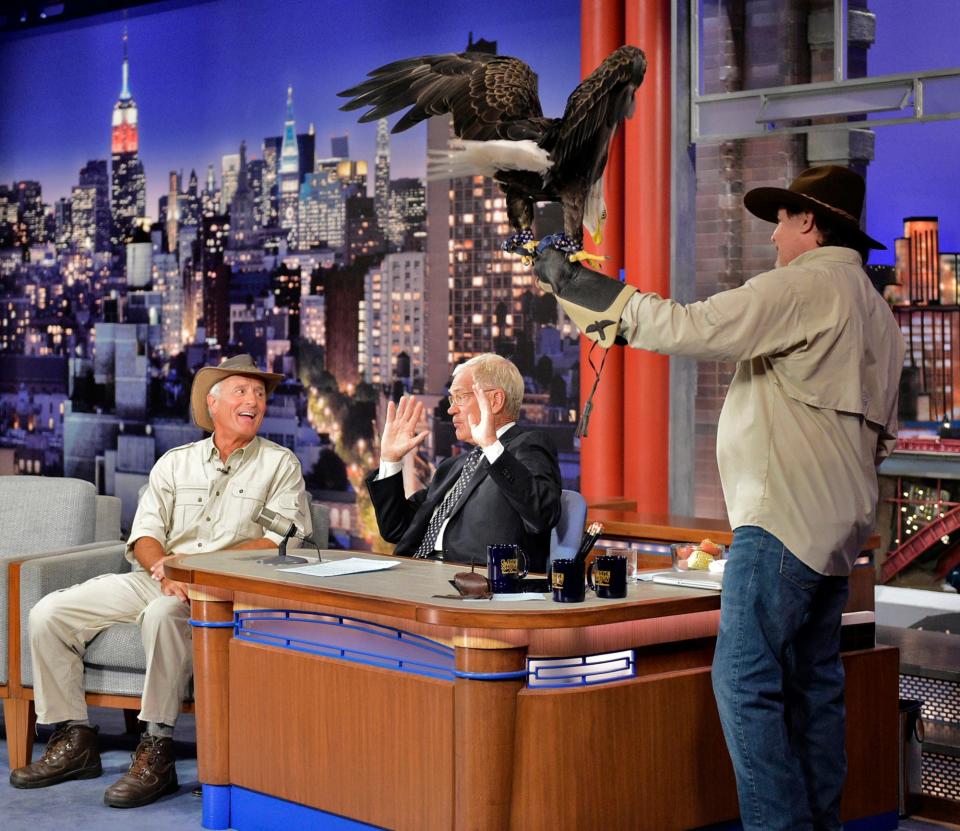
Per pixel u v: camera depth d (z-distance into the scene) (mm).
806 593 2617
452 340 7453
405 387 7684
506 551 2781
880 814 3271
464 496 3455
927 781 3768
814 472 2609
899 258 6059
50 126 9352
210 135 8578
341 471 7992
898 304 6074
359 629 2918
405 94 2057
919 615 5906
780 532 2598
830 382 2625
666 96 5715
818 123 5375
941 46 5629
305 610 3051
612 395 5895
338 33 7973
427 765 2717
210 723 3240
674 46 5676
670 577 3031
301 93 8133
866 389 2684
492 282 7277
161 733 3639
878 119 5098
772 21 5406
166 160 8797
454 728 2652
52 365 9383
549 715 2600
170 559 3424
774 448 2631
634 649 2781
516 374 3533
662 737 2777
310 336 8117
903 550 6039
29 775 3715
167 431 8812
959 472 5883
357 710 2879
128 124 8969
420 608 2607
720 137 5477
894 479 6078
